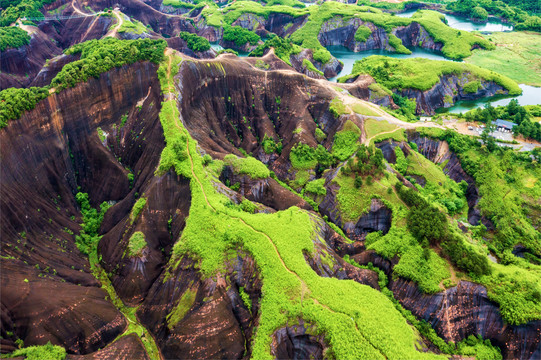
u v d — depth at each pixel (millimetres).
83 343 65062
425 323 69188
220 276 69000
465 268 73125
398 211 88938
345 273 76500
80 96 99188
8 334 61344
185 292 69250
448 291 70250
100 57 105562
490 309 68562
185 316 66375
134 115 108562
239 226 75938
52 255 77312
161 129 98688
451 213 101938
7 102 83250
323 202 101438
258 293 67812
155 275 76750
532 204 99812
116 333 68125
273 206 96812
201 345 62969
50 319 64438
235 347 63469
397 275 76312
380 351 57375
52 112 92938
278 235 74562
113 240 82188
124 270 76125
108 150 102750
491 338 67500
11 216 74688
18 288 65750
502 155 114188
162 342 65938
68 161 96438
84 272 78500
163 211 84312
